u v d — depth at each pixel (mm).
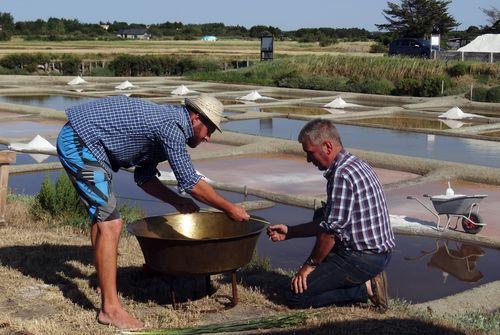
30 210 8141
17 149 13500
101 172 4641
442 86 26125
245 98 24719
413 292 6133
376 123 18891
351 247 4922
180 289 5508
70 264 6055
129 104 4672
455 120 19797
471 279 6500
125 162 4797
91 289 5426
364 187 4828
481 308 5566
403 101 24984
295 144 13664
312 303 5062
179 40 100500
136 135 4621
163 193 5238
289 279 5832
